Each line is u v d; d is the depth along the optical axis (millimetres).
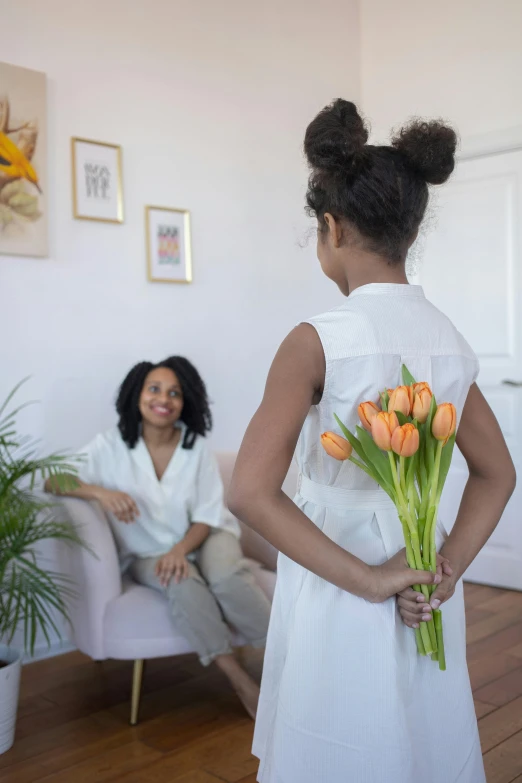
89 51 3055
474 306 3854
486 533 1047
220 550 2508
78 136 3027
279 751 992
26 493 2609
